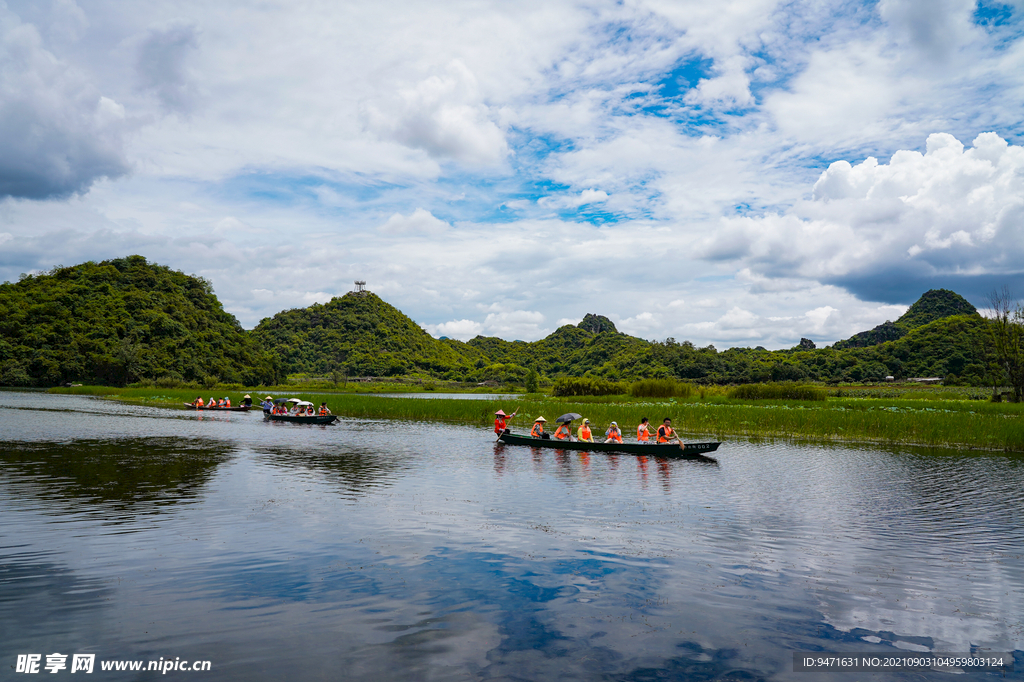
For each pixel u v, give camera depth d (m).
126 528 12.77
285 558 10.87
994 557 11.34
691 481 19.09
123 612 8.46
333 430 36.09
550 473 20.41
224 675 6.77
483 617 8.43
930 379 123.75
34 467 20.44
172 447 26.47
